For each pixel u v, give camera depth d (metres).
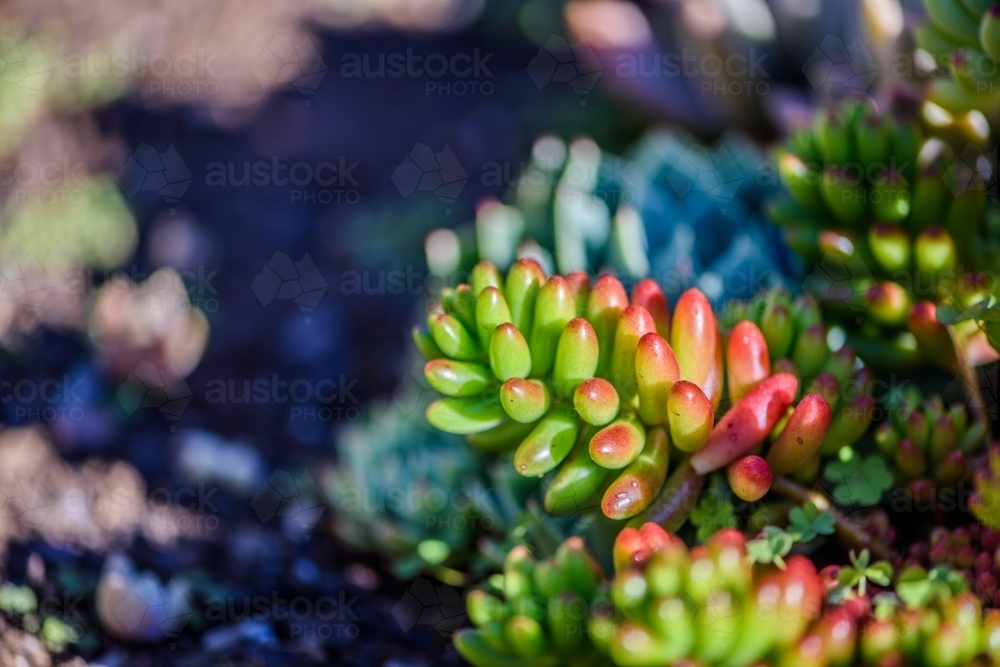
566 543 0.45
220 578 0.53
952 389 0.48
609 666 0.44
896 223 0.48
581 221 0.53
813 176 0.48
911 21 0.50
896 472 0.46
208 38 0.86
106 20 0.87
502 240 0.54
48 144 0.77
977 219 0.47
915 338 0.47
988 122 0.49
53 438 0.57
